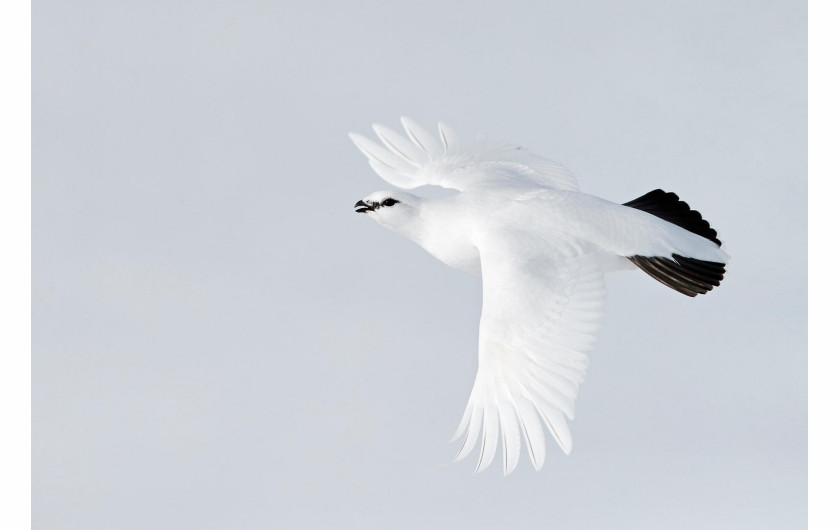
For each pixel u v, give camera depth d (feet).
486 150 44.52
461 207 37.86
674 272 36.11
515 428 31.78
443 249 38.06
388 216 38.45
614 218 36.45
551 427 31.73
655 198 40.42
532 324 32.76
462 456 31.99
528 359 32.40
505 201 37.47
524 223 36.06
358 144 45.32
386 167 44.78
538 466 31.24
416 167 44.37
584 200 37.06
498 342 32.50
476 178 42.16
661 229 37.04
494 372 32.37
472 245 37.32
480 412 32.32
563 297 33.60
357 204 39.14
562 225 35.83
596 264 34.86
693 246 37.37
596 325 33.35
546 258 34.65
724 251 37.93
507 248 34.78
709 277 36.40
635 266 37.14
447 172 43.29
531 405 31.96
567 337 32.91
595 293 34.14
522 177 42.34
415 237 38.81
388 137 45.14
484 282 34.24
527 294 33.12
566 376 32.27
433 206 38.37
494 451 31.81
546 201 36.86
